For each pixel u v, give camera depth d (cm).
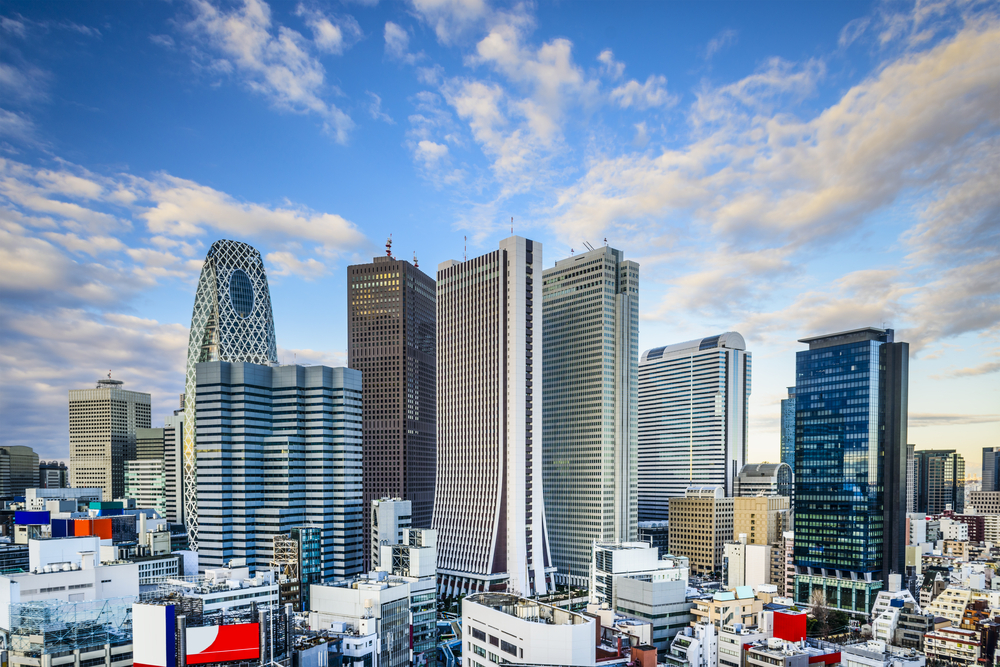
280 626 18812
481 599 18175
